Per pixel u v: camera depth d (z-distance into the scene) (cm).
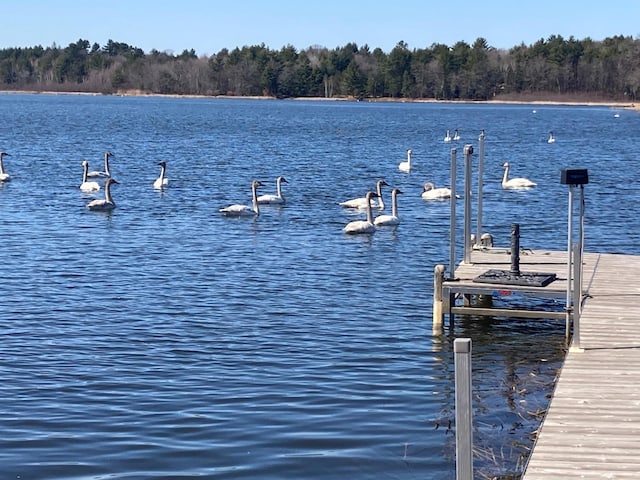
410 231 3291
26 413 1459
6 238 3008
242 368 1692
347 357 1770
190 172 5481
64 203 3944
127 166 5841
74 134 9138
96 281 2381
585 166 6181
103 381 1608
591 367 1416
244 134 9538
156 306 2128
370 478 1256
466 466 898
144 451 1327
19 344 1811
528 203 4128
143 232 3184
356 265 2658
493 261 2203
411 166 6119
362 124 12025
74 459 1298
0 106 17100
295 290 2319
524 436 1395
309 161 6359
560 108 19550
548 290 1881
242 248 2903
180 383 1605
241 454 1322
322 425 1428
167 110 16138
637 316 1717
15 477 1241
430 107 19600
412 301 2225
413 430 1416
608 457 1078
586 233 3306
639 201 4153
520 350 1850
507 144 8494
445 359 1772
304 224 3425
